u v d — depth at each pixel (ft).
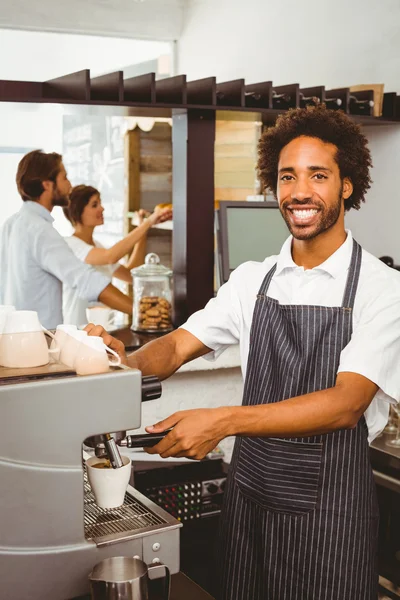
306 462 5.41
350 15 10.26
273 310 5.72
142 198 13.51
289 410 4.58
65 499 3.92
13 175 15.56
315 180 5.35
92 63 14.47
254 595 5.69
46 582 3.95
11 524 3.81
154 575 4.25
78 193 12.44
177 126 8.78
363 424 5.52
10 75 13.96
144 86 8.27
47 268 9.99
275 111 8.75
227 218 9.09
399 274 5.49
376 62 9.82
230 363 8.40
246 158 11.73
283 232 9.51
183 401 8.61
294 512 5.44
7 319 4.09
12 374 3.84
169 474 7.50
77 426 3.89
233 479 5.83
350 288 5.45
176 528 4.33
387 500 7.30
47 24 13.55
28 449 3.78
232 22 13.14
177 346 6.07
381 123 9.55
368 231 10.30
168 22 14.55
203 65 14.17
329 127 5.32
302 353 5.49
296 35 11.46
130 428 4.05
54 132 15.78
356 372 4.94
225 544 5.82
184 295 8.89
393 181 9.78
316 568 5.40
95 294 9.81
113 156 14.85
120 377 3.97
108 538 4.12
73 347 4.09
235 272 6.23
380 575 7.24
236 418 4.45
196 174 8.68
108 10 13.88
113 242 15.20
